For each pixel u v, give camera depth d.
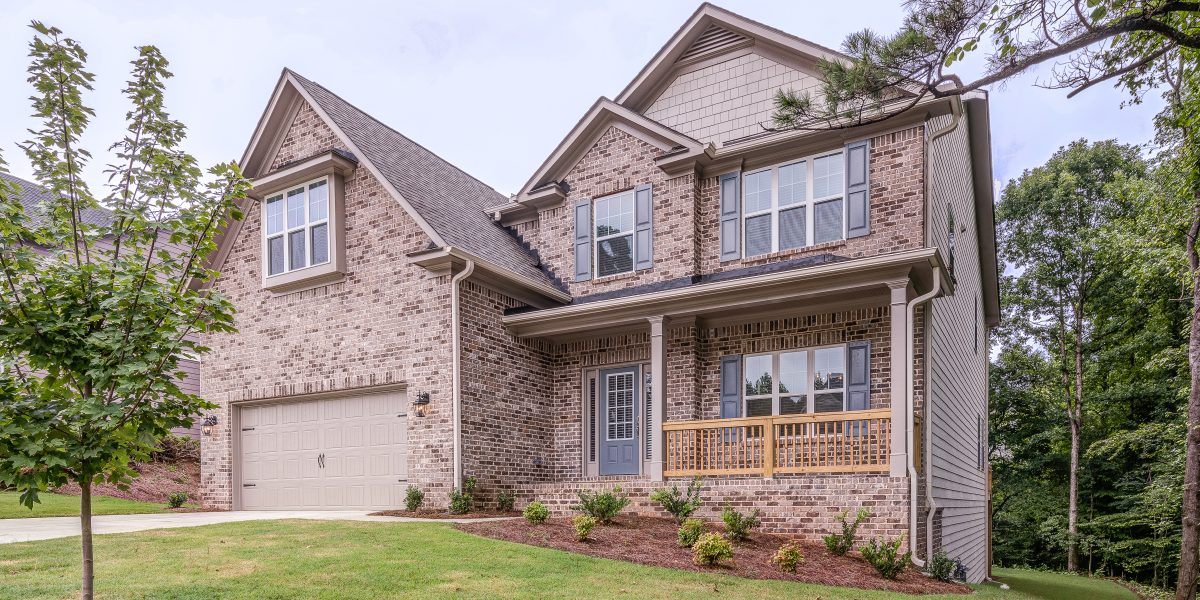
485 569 7.42
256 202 15.51
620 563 8.19
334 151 14.02
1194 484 11.95
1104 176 28.38
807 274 11.10
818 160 12.91
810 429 10.89
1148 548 24.53
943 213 13.55
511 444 13.51
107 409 4.45
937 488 12.01
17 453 4.38
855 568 9.11
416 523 9.98
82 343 4.59
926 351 11.50
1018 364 31.11
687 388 13.02
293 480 14.50
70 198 4.96
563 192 15.29
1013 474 30.86
